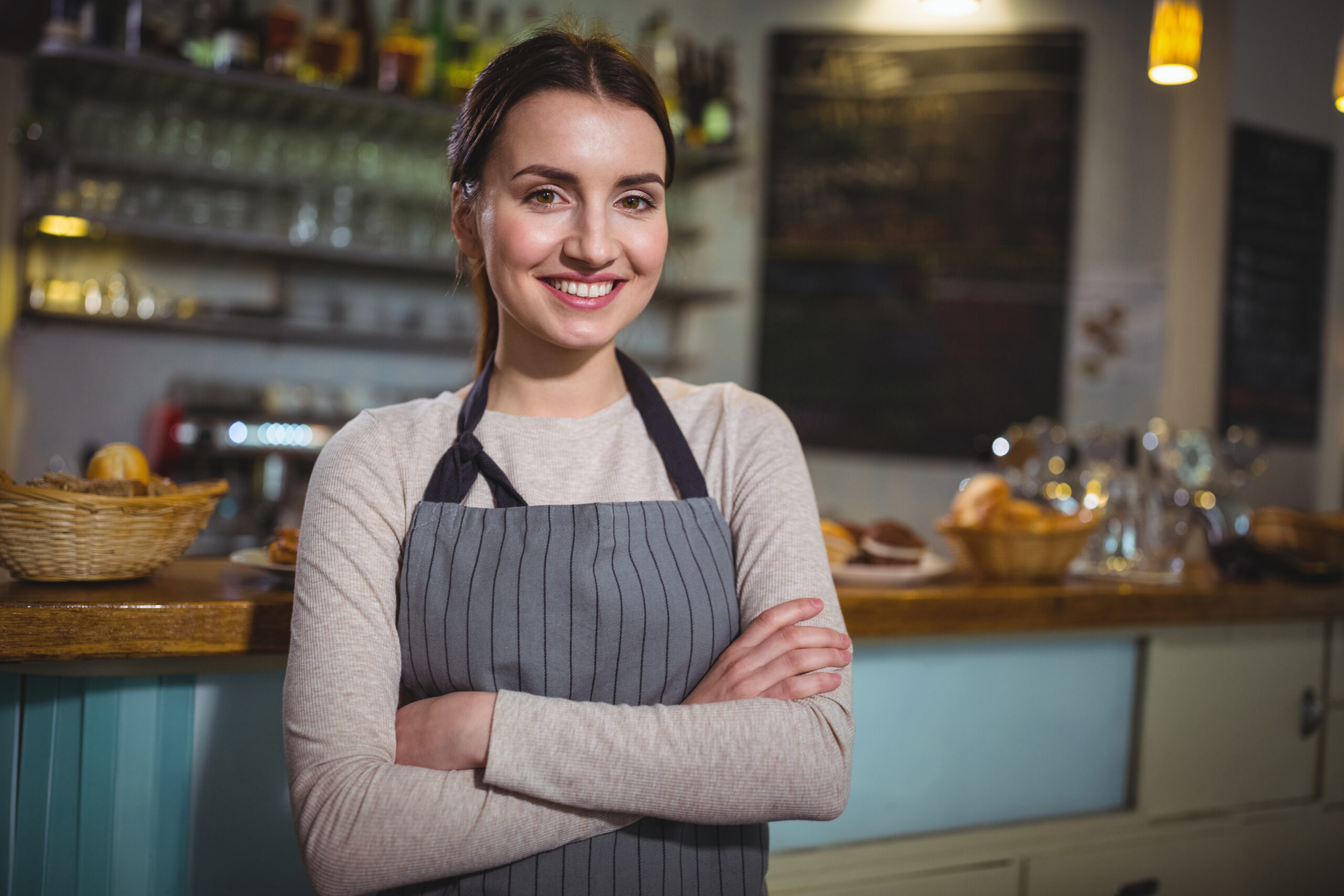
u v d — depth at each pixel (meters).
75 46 2.68
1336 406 3.82
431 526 0.92
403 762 0.85
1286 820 1.82
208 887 1.21
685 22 3.79
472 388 1.08
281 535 1.28
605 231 0.91
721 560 0.97
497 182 0.92
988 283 3.72
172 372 3.25
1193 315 3.61
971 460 3.73
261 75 2.90
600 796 0.83
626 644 0.91
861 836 1.53
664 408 1.02
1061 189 3.68
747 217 3.87
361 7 3.25
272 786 1.25
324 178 3.07
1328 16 3.74
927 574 1.55
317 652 0.86
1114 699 1.71
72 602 1.08
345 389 3.35
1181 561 1.87
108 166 2.90
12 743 1.16
